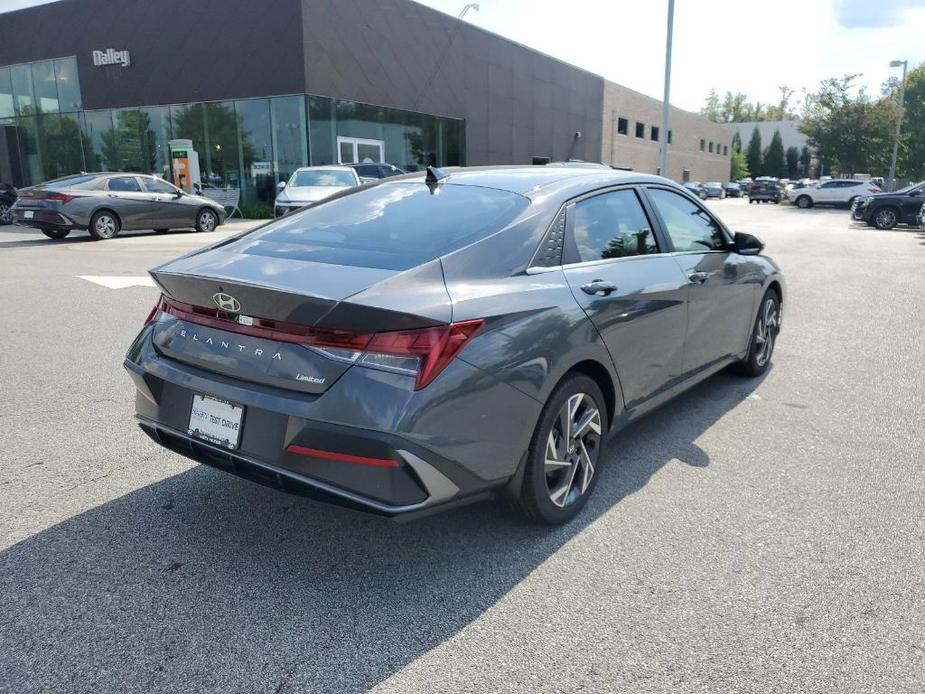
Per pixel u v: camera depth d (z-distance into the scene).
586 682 2.20
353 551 2.96
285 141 22.50
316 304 2.40
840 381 5.36
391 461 2.38
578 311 3.04
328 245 3.01
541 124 35.50
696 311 4.08
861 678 2.21
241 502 3.39
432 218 3.14
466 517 3.25
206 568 2.83
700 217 4.46
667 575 2.78
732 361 4.92
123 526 3.15
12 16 27.20
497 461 2.69
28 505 3.33
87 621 2.49
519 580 2.75
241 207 23.14
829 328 7.21
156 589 2.68
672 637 2.41
